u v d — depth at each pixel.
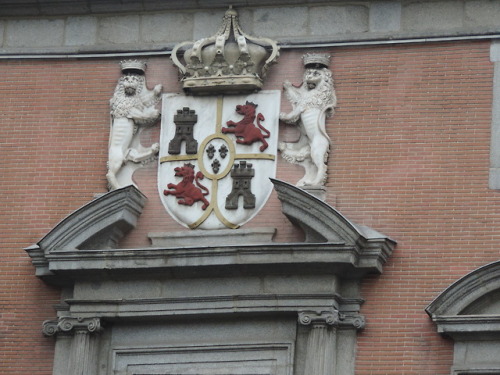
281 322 34.66
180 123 36.00
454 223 34.53
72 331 35.25
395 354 34.09
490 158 34.75
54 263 35.25
